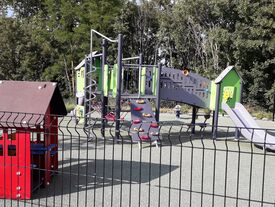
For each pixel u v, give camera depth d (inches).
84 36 1182.3
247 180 279.0
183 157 357.7
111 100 732.7
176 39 1240.8
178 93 521.3
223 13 1103.6
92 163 314.2
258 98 1080.8
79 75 640.4
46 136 239.6
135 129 381.4
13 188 214.2
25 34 1182.3
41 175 239.6
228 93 537.3
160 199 223.0
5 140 214.2
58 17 1280.8
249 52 1040.8
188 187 252.5
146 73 496.7
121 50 436.8
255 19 992.2
